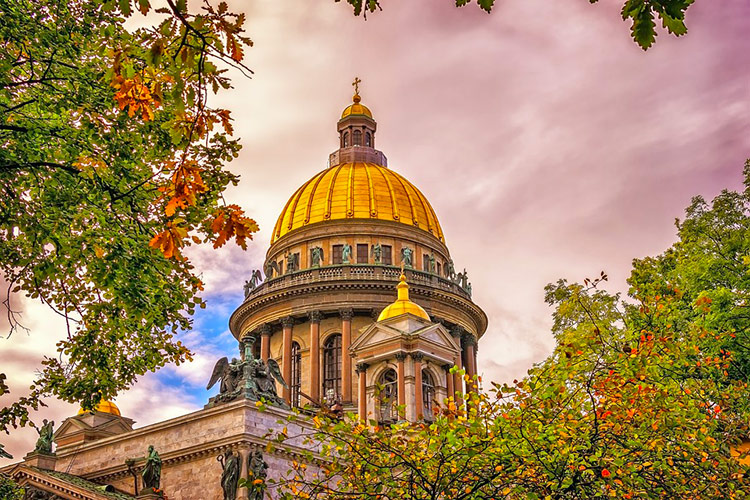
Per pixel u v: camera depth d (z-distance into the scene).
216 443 54.44
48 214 25.34
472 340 90.62
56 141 26.02
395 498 25.31
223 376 61.12
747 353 37.44
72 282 28.73
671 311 32.25
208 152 26.81
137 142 26.23
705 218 47.38
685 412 26.16
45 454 62.53
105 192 26.23
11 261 25.17
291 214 93.69
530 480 24.16
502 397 25.47
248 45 12.62
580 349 26.44
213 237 27.61
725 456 26.97
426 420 63.62
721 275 42.81
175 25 12.46
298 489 53.19
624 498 23.62
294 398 83.12
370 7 10.07
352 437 27.88
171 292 28.95
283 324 85.38
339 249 88.56
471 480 24.86
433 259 91.31
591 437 24.84
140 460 59.06
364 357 68.12
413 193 95.62
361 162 99.00
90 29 26.31
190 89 13.82
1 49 23.95
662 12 9.04
